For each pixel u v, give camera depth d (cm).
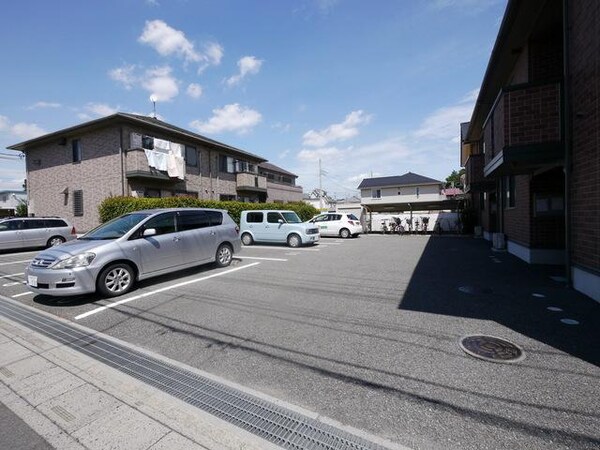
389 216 2123
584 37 463
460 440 190
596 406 218
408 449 184
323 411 223
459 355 297
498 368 271
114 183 1412
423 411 218
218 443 194
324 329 372
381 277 646
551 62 677
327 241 1498
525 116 546
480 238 1550
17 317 435
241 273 696
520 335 339
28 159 1744
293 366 287
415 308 439
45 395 250
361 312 428
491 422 204
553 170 701
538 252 743
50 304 488
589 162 460
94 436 203
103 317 429
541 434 192
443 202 2066
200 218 716
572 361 281
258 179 2289
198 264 688
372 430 202
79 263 482
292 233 1243
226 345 336
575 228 509
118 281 527
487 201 1427
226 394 248
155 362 303
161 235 609
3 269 806
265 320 406
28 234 1155
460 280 600
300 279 634
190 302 487
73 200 1555
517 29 654
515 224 888
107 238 552
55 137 1566
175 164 1534
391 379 260
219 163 2028
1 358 315
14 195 3145
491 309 427
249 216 1334
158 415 222
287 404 232
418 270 714
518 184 842
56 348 335
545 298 470
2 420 221
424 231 1989
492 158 722
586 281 478
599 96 427
